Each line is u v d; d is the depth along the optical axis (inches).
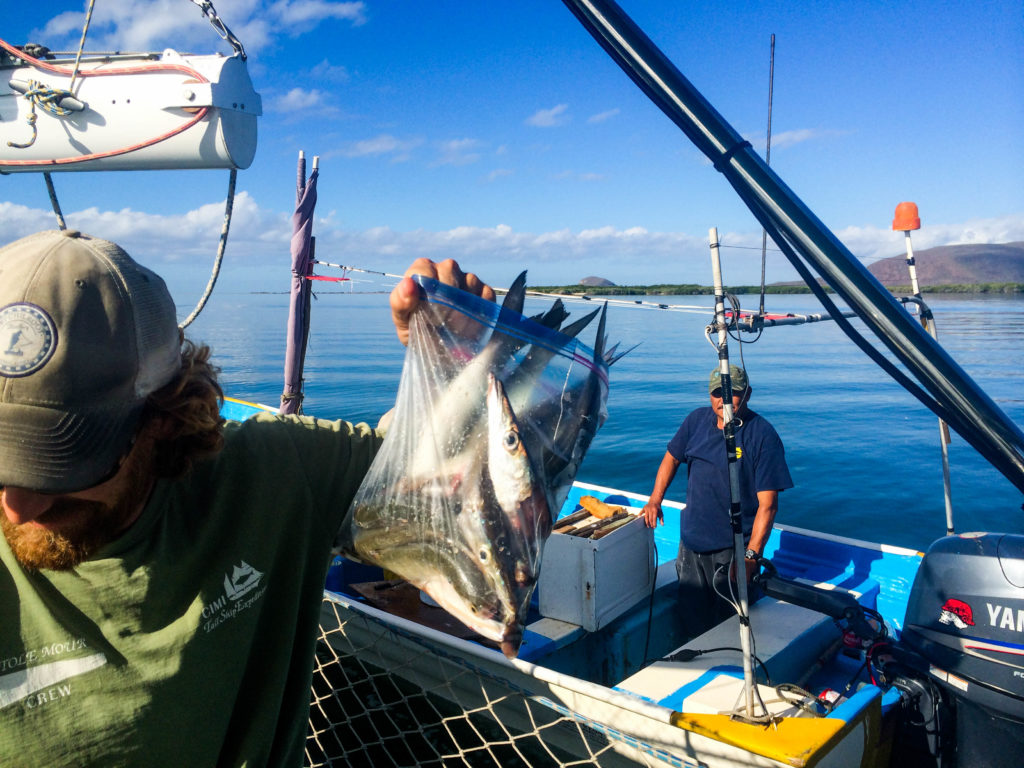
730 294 108.3
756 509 161.8
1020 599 102.8
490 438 48.3
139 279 40.4
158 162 114.3
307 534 53.6
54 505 41.0
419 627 144.7
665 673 129.0
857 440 458.9
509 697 128.9
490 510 47.6
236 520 49.5
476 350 49.4
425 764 144.6
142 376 39.4
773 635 143.6
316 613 56.2
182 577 46.7
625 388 691.4
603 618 158.6
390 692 155.1
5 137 115.1
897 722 120.6
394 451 50.1
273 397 657.0
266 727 52.4
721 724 106.4
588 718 123.3
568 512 232.7
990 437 40.6
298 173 196.4
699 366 855.1
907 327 40.6
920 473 386.3
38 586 43.2
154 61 111.0
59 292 36.5
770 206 41.8
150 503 44.9
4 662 42.5
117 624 44.1
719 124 42.1
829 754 102.4
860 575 191.5
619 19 42.3
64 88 111.7
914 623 118.0
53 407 35.9
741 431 162.1
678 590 176.1
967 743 106.8
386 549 50.1
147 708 44.2
